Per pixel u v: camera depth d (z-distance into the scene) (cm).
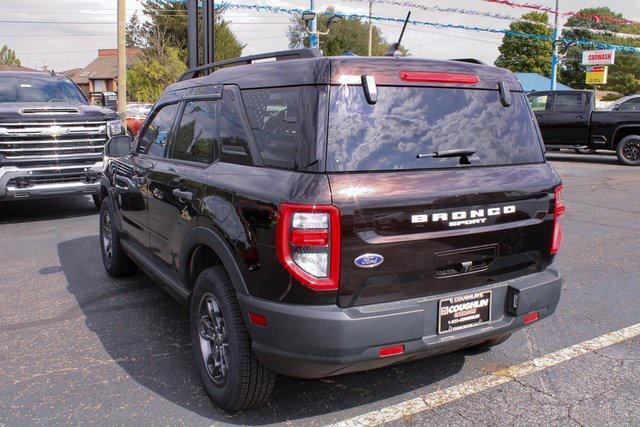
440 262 301
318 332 274
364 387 364
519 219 327
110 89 6053
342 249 275
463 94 325
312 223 271
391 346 285
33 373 384
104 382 371
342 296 280
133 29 5312
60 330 457
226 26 5359
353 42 5775
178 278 402
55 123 851
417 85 310
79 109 897
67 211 962
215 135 360
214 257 359
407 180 291
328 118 285
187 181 367
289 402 346
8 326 466
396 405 342
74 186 870
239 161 329
